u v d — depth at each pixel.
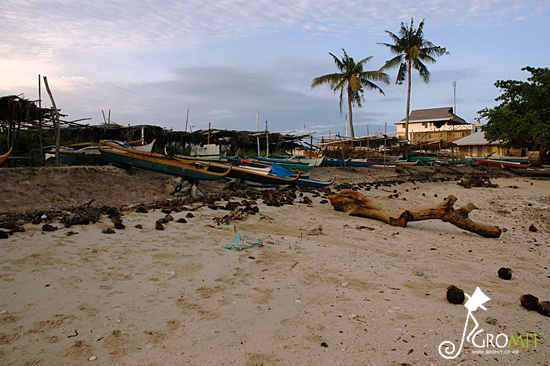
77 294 5.27
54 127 18.44
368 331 4.58
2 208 11.54
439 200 21.28
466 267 7.72
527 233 12.23
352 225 11.56
